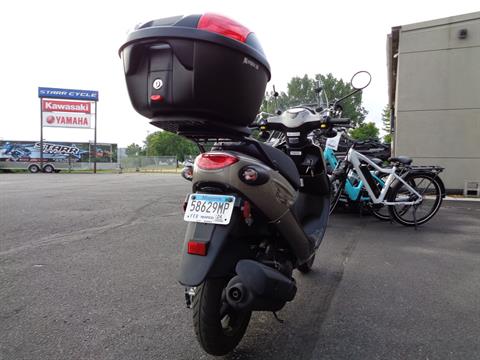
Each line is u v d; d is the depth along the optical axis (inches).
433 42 346.6
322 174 124.6
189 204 76.0
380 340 87.8
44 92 1151.0
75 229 201.3
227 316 84.4
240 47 68.5
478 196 330.3
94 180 642.8
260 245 86.4
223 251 74.5
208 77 65.8
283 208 83.1
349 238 186.7
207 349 75.2
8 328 92.7
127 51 70.0
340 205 251.8
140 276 129.3
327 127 116.6
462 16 335.3
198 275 67.4
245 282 67.8
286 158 89.9
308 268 132.8
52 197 343.0
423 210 220.1
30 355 80.9
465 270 137.4
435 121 348.5
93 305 106.1
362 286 122.1
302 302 109.8
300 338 89.0
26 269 135.4
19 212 254.1
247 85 72.4
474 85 334.3
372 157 235.0
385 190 206.4
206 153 78.4
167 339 88.3
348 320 98.2
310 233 116.4
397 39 408.5
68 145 1218.6
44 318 98.0
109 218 233.9
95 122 1189.1
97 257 150.4
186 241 72.3
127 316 99.7
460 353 82.1
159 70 67.6
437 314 101.4
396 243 176.6
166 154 3302.2
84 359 79.7
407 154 359.6
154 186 484.7
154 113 71.7
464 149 339.3
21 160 1173.7
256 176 73.4
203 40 64.7
